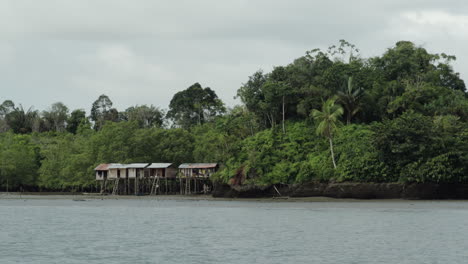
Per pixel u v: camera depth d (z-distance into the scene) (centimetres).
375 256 3781
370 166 9250
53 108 19925
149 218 6875
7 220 6712
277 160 10531
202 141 12712
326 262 3584
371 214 6838
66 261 3700
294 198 9931
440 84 12262
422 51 12750
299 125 11238
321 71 11862
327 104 10081
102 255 3928
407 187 8919
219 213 7506
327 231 5175
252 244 4388
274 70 12056
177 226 5828
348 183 9394
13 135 16625
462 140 9056
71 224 6159
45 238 4884
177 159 12838
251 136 11538
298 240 4591
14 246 4394
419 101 10988
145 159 12750
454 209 7400
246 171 10444
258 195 10400
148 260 3712
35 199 12069
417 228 5269
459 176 8681
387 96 10988
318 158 10106
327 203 9075
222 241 4588
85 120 18750
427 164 8769
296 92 11338
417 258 3684
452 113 10450
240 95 12262
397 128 9056
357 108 10894
